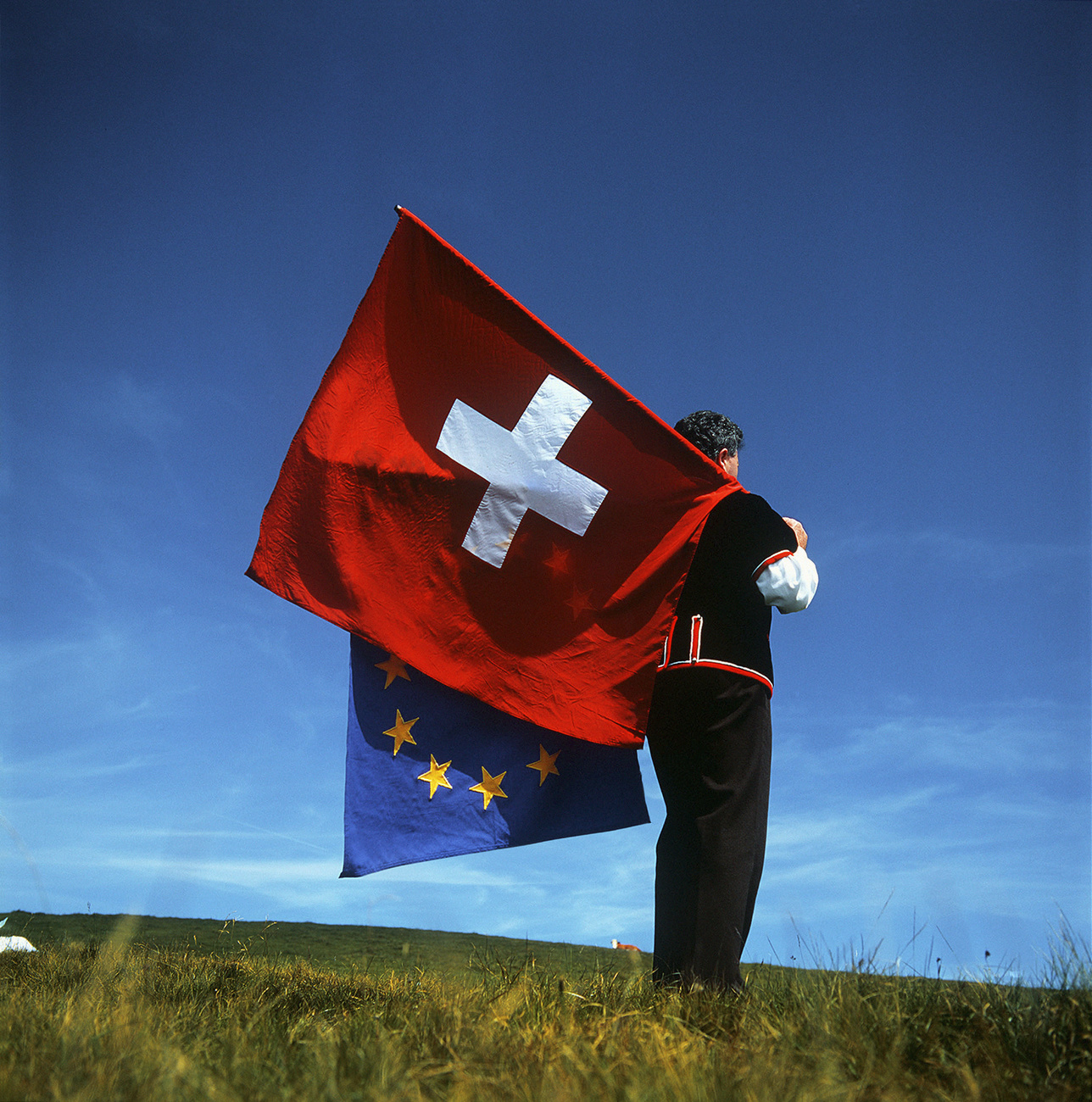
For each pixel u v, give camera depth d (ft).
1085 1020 7.00
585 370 11.59
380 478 11.54
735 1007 7.98
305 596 11.32
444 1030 7.43
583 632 11.12
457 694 11.85
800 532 11.16
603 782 11.69
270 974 10.96
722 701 10.10
